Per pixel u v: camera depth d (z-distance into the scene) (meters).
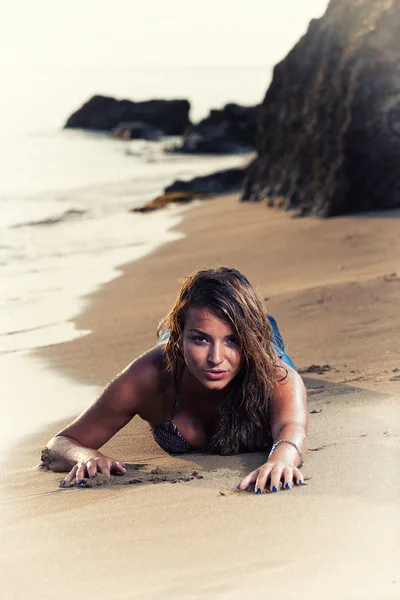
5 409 5.53
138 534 2.90
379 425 4.06
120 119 39.56
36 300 9.34
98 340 7.31
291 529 2.78
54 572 2.64
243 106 33.91
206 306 3.47
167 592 2.40
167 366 3.87
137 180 22.41
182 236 13.13
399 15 12.30
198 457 3.97
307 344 6.35
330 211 12.77
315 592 2.30
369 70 12.27
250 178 15.82
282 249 10.92
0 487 3.79
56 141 34.28
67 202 18.42
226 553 2.64
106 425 3.98
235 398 3.82
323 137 13.04
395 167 12.48
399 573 2.36
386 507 2.90
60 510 3.29
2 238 13.90
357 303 7.31
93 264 11.38
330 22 13.65
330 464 3.51
